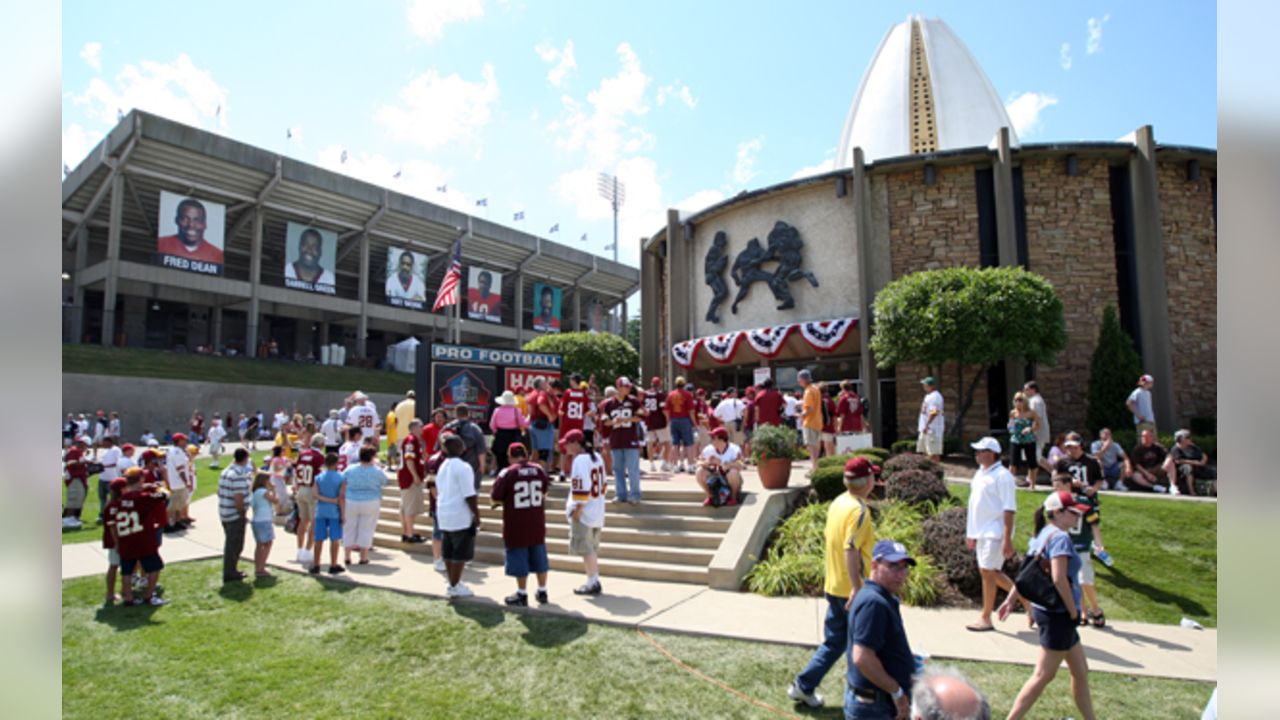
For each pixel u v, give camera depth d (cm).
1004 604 643
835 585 500
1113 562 881
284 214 4597
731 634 643
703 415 1450
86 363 3228
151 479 816
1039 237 1873
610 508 1031
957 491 1154
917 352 1639
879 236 2023
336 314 5259
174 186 4109
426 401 1443
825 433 1341
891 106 2767
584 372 3703
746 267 2283
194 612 760
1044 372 1794
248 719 505
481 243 5588
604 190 7731
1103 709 501
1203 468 1182
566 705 516
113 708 524
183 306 4947
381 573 905
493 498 750
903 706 376
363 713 512
